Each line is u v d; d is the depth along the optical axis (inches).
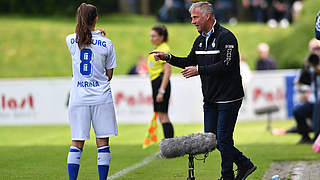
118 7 4441.4
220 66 719.7
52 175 916.6
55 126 1900.8
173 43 3107.8
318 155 1144.2
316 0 2751.0
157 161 1077.1
